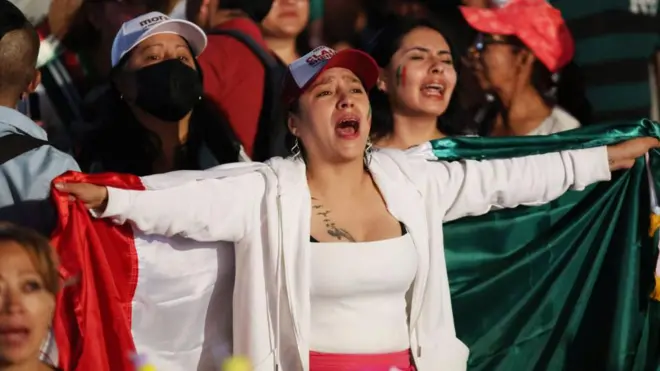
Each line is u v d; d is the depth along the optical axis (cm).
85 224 429
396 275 463
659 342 538
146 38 554
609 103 727
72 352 425
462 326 536
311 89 476
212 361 477
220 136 612
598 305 544
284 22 663
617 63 727
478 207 499
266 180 465
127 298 453
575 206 543
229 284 478
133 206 429
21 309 356
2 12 452
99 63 648
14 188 441
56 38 646
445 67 599
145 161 575
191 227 442
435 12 692
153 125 576
